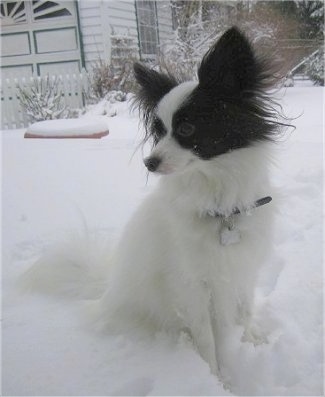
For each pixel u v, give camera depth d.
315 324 0.59
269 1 3.11
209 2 3.07
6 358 0.53
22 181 1.20
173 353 0.55
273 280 0.71
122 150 1.48
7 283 0.72
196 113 0.52
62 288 0.69
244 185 0.54
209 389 0.47
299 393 0.50
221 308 0.57
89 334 0.58
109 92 2.52
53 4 2.87
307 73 3.15
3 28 3.01
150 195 0.61
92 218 0.93
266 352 0.56
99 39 2.79
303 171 1.09
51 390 0.47
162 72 0.61
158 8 3.30
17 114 2.54
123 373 0.50
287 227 0.83
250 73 0.52
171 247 0.56
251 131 0.53
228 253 0.53
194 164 0.53
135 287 0.61
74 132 1.76
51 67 2.99
